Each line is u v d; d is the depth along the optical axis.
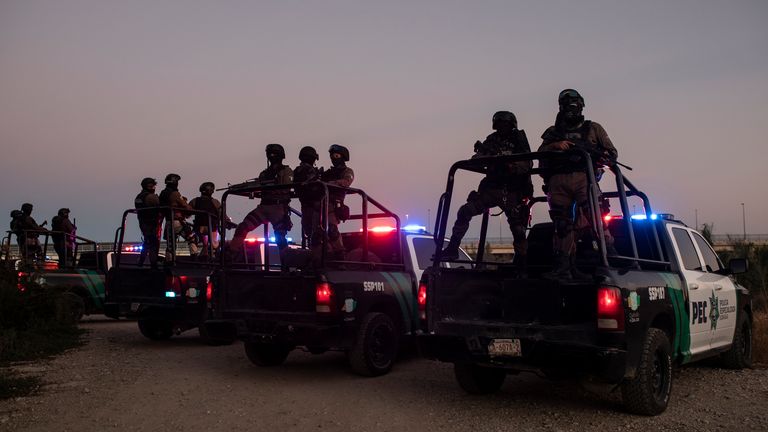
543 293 5.96
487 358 5.92
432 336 6.23
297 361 9.16
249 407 6.32
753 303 12.40
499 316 6.69
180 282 10.61
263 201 9.45
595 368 5.31
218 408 6.28
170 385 7.41
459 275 6.75
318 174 8.80
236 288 8.34
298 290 7.82
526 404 6.36
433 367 8.68
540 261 7.80
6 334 10.29
